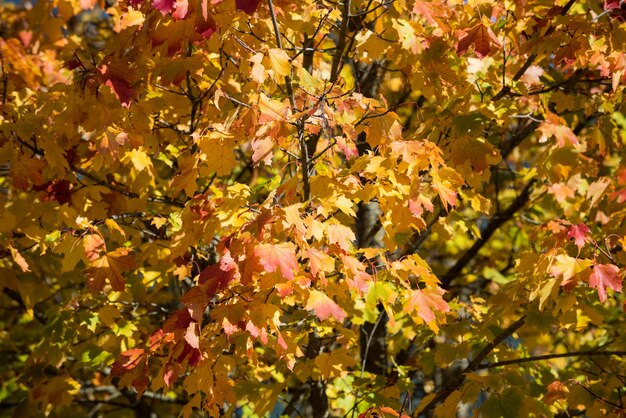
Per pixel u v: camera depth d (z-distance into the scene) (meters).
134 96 3.37
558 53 4.11
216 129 3.17
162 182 5.08
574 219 5.36
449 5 4.13
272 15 3.13
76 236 3.56
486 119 4.02
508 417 3.75
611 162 6.41
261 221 2.75
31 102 4.25
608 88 5.61
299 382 6.02
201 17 2.88
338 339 4.28
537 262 3.72
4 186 5.05
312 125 3.27
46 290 5.93
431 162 3.22
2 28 7.00
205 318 3.87
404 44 3.86
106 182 4.54
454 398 3.96
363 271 3.20
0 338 6.42
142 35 3.33
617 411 3.90
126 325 4.60
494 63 4.70
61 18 6.05
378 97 5.36
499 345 4.92
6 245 4.21
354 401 4.56
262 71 3.02
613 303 5.96
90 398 7.91
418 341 4.86
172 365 3.10
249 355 3.20
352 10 4.53
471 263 7.48
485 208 4.78
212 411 3.32
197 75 4.05
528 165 7.40
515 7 4.21
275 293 3.34
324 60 5.29
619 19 4.05
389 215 3.49
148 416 7.06
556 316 4.25
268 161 3.01
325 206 3.09
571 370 5.09
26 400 5.97
